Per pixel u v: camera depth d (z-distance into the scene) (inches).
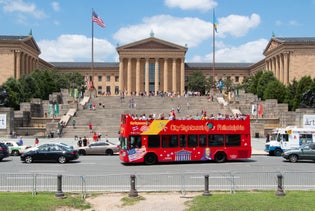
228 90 6845.5
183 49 7396.7
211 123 1800.0
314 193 971.9
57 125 3134.8
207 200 909.2
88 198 960.9
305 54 6210.6
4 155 1843.0
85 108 3998.5
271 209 831.1
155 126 1744.6
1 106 3270.2
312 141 2107.5
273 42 6884.8
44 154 1770.4
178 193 1005.2
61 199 933.2
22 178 1226.0
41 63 7741.1
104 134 3134.8
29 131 3208.7
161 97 4581.7
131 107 4037.9
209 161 1843.0
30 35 6737.2
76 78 7204.7
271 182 1154.7
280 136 2137.1
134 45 7406.5
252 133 3196.4
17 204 867.4
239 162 1809.8
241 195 950.4
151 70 7687.0
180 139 1766.7
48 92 5408.5
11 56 6161.4
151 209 874.8
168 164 1737.2
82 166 1648.6
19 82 4906.5
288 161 1851.6
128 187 1088.8
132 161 1706.4
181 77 7416.3
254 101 4084.6
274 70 6889.8
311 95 3260.3
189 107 4082.2
